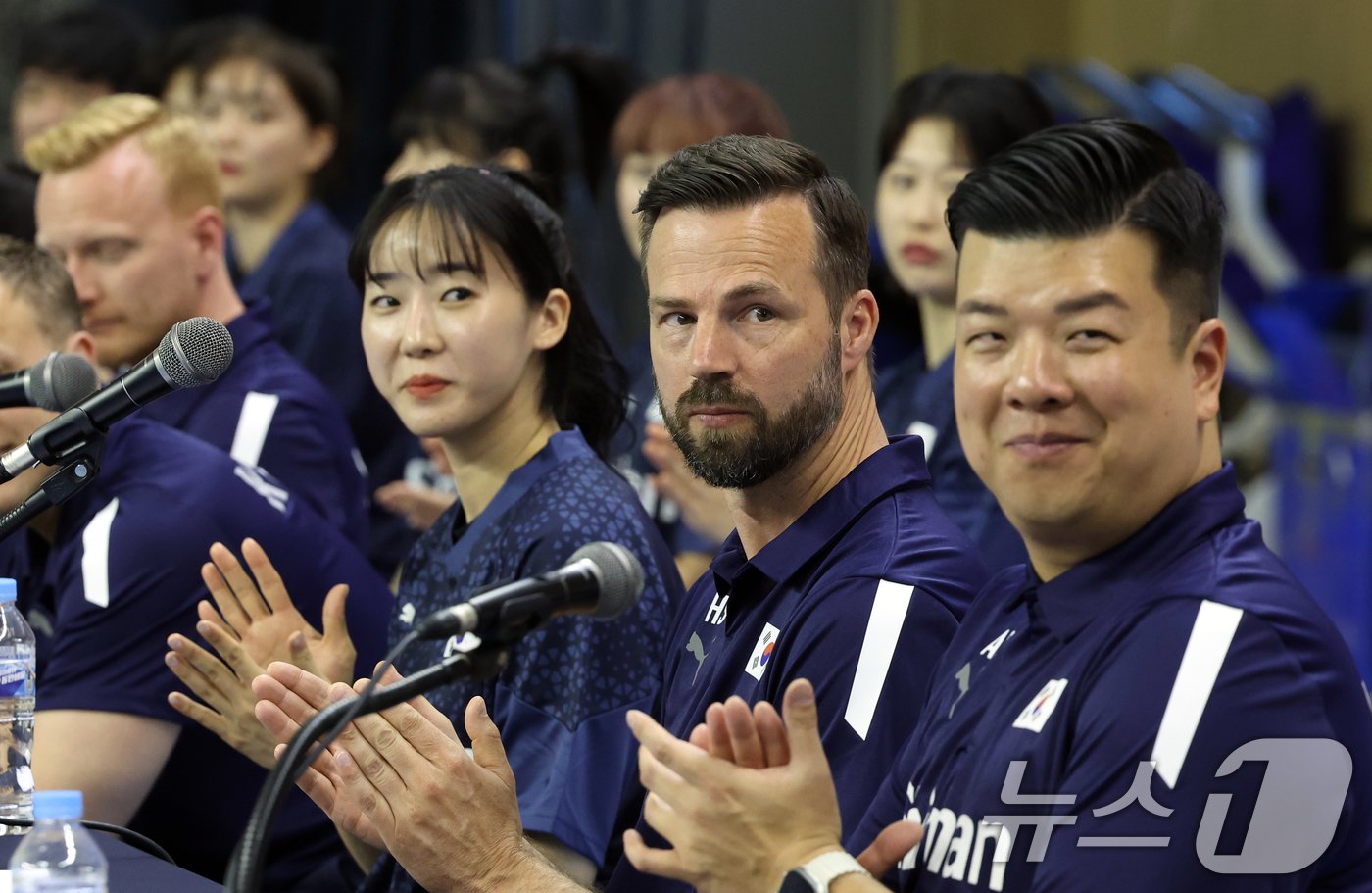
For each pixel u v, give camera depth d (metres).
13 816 7.20
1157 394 4.89
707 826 4.99
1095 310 4.86
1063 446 4.89
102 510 8.43
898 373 11.11
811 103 24.25
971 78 10.95
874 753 5.97
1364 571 16.91
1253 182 20.58
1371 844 4.82
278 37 15.02
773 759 5.07
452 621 4.76
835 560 6.38
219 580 7.68
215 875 8.75
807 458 6.51
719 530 10.20
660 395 6.55
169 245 10.59
